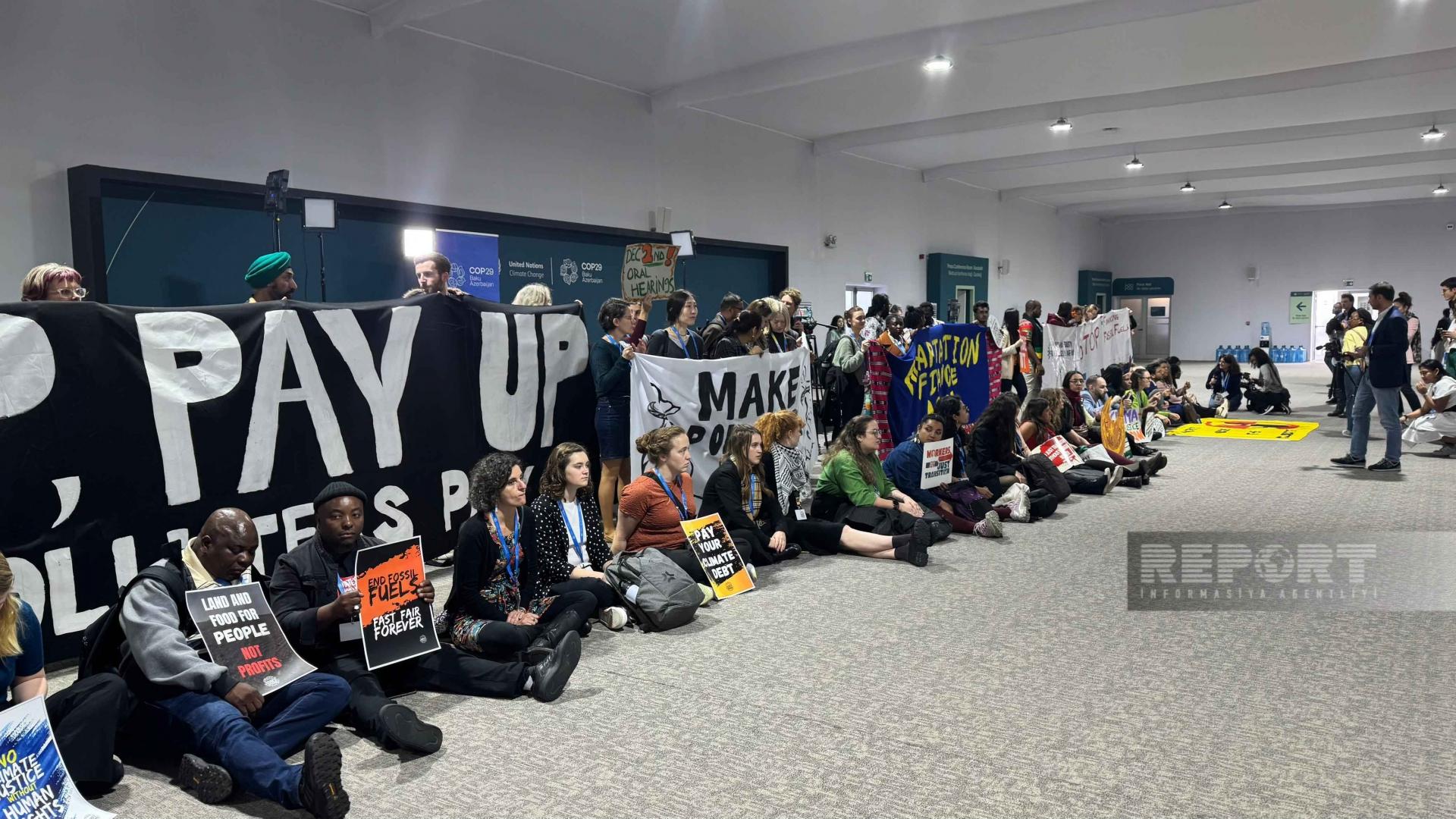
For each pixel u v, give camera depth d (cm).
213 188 710
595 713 361
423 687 386
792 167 1426
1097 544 632
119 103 663
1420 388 1064
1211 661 409
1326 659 409
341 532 348
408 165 865
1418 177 2042
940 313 1842
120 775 304
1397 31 963
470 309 562
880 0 856
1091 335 1377
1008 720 349
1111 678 390
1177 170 1870
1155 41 978
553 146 1015
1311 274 2570
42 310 384
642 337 652
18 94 614
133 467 410
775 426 601
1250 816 277
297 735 316
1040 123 1305
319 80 789
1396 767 306
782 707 364
